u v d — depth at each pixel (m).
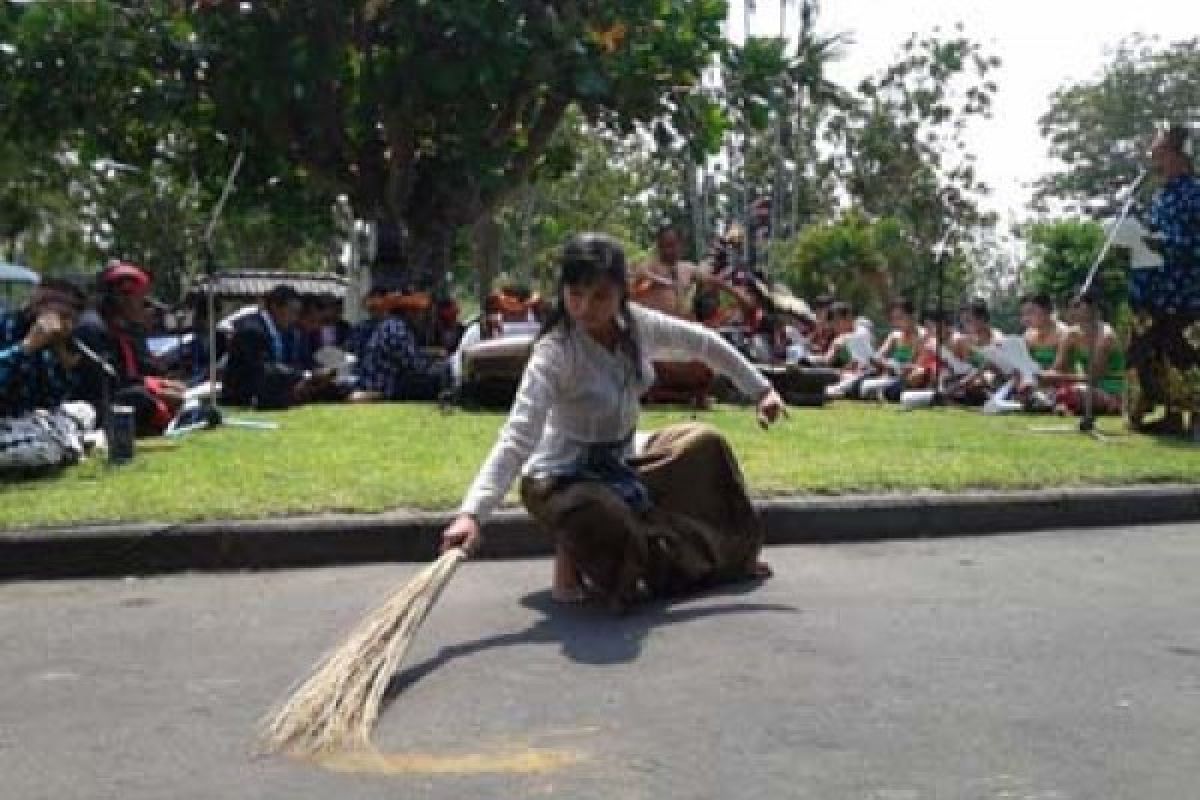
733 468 5.32
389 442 8.22
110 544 5.58
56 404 7.16
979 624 4.67
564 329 4.77
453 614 4.83
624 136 16.20
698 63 14.70
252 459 7.40
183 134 16.73
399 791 3.11
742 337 12.30
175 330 15.48
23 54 14.20
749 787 3.11
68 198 34.59
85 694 3.89
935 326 13.82
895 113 33.47
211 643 4.46
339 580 5.47
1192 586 5.38
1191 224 9.21
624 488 4.87
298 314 11.70
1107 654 4.29
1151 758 3.31
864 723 3.57
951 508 6.61
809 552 6.11
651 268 11.77
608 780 3.16
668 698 3.80
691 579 5.12
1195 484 7.29
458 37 13.51
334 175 15.48
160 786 3.15
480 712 3.69
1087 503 6.90
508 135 15.40
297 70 13.63
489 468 4.41
